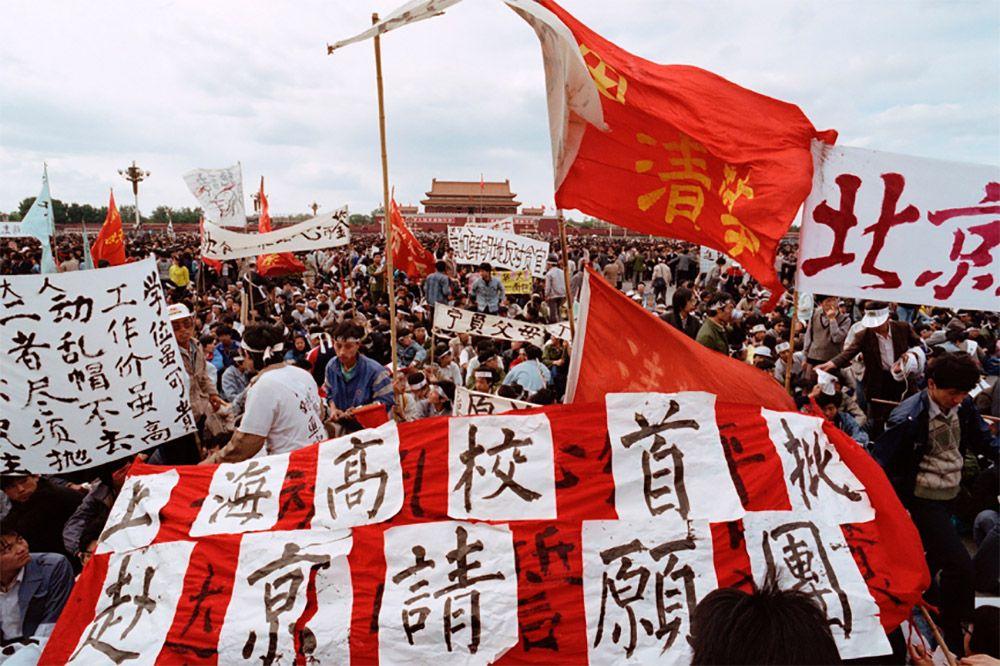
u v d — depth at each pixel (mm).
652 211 4277
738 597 1688
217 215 14008
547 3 4035
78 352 4676
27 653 3588
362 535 3246
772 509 3324
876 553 3312
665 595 3156
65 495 5254
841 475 3463
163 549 3248
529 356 9141
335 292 21031
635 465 3383
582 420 3449
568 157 4250
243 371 9328
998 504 5727
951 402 4484
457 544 3232
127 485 3453
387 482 3365
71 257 26953
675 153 4211
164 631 3072
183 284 20531
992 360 10000
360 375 6234
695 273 27016
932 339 11516
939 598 4543
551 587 3156
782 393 3969
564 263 4195
